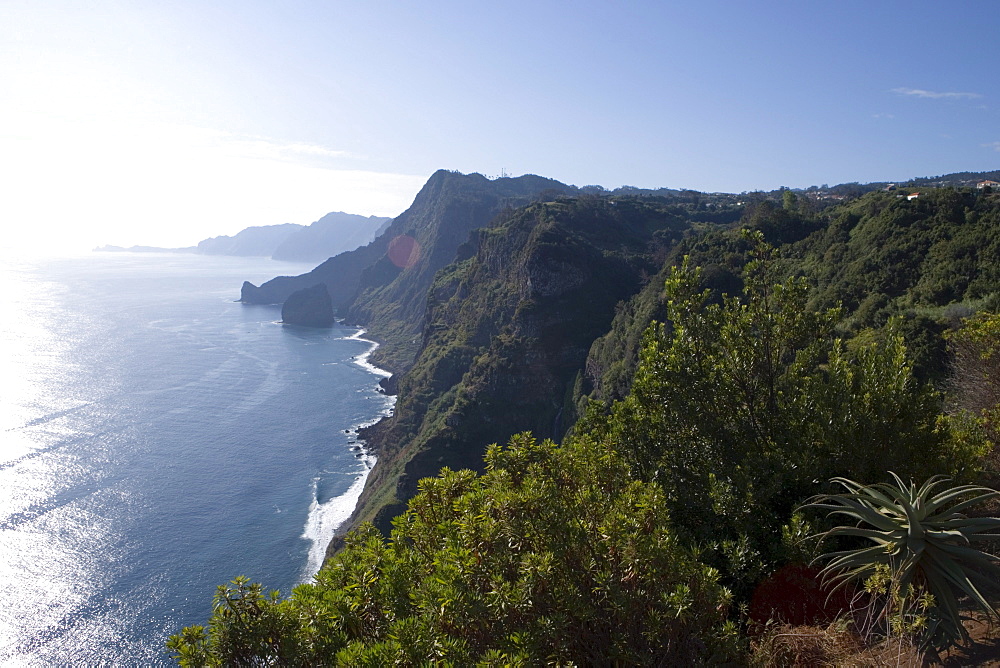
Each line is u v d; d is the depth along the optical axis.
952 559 6.49
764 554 8.73
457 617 6.41
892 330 11.68
